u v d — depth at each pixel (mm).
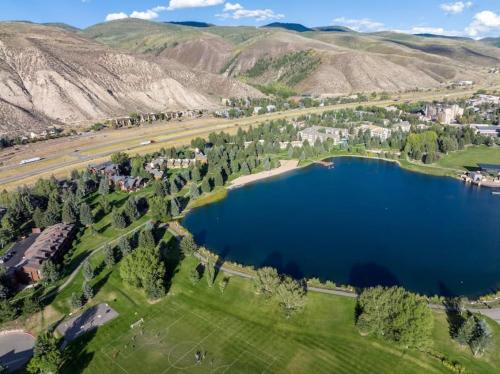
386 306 101500
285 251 153250
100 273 133875
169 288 124688
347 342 101375
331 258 148125
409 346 97438
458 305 109250
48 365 90625
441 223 178000
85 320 111750
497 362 93625
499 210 191875
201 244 158625
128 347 101500
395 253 151500
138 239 153625
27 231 166250
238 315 112438
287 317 109875
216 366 95125
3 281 122125
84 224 170125
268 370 93750
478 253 151125
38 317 113250
